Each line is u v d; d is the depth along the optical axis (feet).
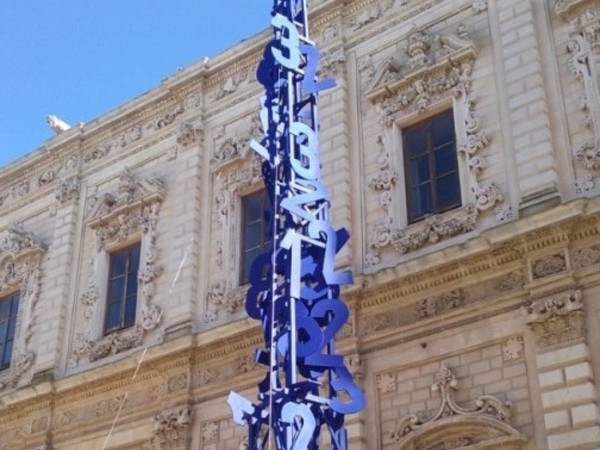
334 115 75.41
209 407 72.18
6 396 85.51
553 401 54.70
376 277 64.80
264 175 49.90
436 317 62.03
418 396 61.05
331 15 80.18
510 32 67.92
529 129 63.36
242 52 86.22
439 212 66.95
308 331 43.24
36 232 97.04
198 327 76.95
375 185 70.44
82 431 79.87
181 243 81.66
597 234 57.16
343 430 42.78
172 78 90.07
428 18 74.33
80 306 87.86
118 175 92.43
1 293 96.32
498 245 59.98
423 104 70.64
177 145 87.97
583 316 55.88
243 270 77.71
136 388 77.82
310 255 46.03
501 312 59.57
